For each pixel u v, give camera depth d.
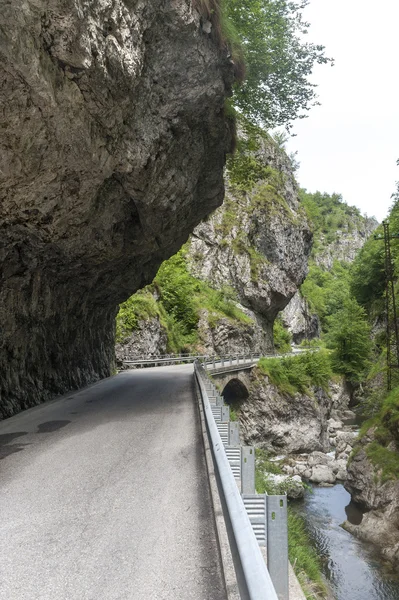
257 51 16.20
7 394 13.34
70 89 7.81
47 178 9.64
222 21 11.70
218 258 63.78
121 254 15.96
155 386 21.17
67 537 4.98
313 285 116.44
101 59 7.70
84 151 9.26
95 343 24.70
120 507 5.87
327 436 42.81
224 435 7.52
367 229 199.62
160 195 13.30
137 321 39.91
